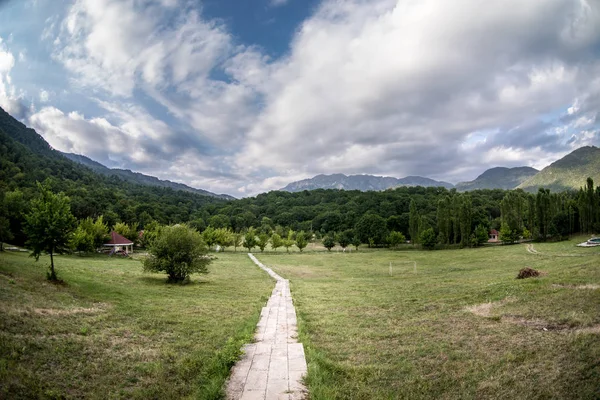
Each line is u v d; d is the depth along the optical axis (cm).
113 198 13912
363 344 1418
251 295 2912
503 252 6888
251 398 893
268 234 12619
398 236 10006
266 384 987
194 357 1205
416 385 975
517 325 1420
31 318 1366
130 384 960
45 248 2333
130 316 1766
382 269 5662
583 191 8962
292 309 2231
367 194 16750
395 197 14975
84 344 1210
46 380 887
